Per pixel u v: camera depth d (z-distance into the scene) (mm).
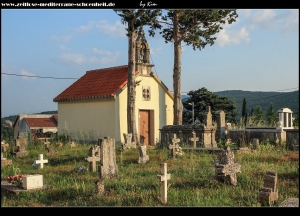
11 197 10125
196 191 10148
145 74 27375
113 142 12977
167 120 28922
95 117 26656
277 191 9117
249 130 21734
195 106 39250
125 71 28000
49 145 22953
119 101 25656
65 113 28797
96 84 28250
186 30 26641
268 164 14383
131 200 9508
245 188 10453
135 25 24016
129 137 22078
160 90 28578
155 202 9328
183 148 18844
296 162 14375
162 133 22688
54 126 34156
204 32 26391
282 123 22078
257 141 18672
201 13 25344
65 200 9922
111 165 12820
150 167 14938
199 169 13508
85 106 27344
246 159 15711
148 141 27688
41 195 10227
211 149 17906
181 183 11227
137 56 27016
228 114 38812
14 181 11188
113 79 27594
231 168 10969
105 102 26000
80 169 14508
